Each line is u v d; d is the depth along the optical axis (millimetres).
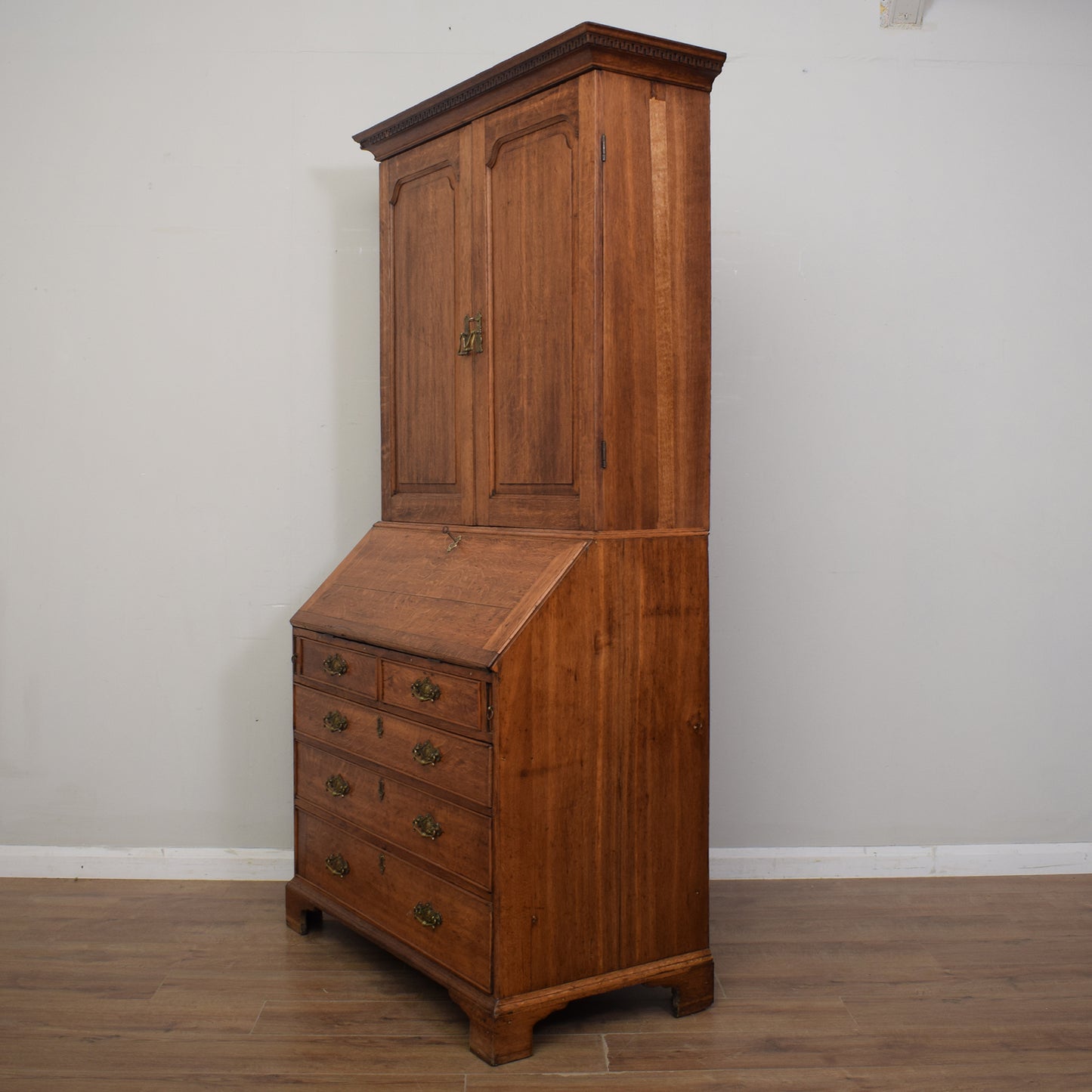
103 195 3266
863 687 3326
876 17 3236
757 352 3256
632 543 2385
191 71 3258
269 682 3328
